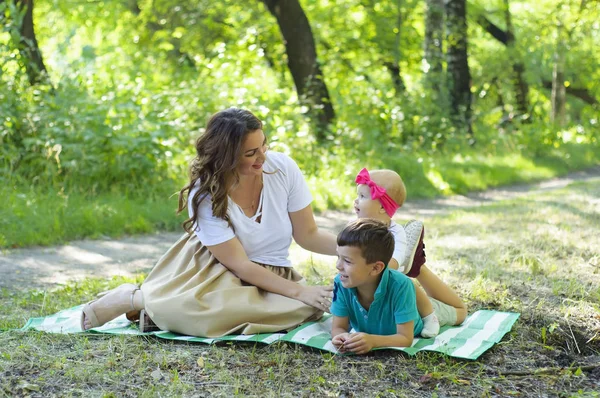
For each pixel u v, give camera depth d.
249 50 13.98
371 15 17.53
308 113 13.50
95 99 10.20
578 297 4.68
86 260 6.70
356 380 3.28
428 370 3.39
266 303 3.92
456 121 16.91
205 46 16.78
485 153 16.23
